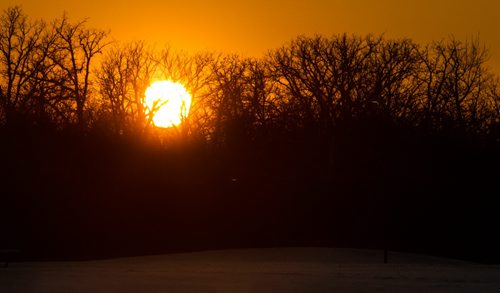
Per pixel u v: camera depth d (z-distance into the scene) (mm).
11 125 62031
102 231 61094
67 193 60438
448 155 67625
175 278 32812
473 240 65125
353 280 31672
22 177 59562
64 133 63000
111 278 32906
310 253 55344
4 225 58375
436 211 66188
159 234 63344
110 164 62500
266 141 75125
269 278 32656
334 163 72750
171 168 65562
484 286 29203
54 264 46438
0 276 33844
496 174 66125
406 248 65250
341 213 69000
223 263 47188
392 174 67438
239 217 67625
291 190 70625
